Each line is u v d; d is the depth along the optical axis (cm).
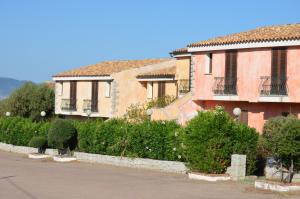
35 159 3472
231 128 2272
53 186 1998
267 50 3222
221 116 2277
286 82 3111
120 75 4872
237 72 3412
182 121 3738
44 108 5925
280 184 1855
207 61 3656
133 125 2981
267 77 3216
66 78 5444
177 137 2634
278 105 3253
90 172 2573
